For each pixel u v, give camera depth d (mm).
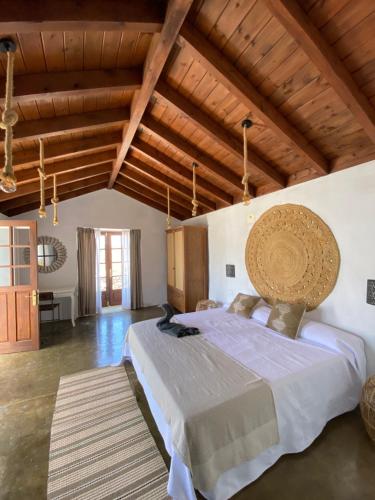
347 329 2635
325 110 2137
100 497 1565
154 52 1771
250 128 2598
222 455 1506
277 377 1905
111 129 3295
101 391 2732
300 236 3143
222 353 2357
